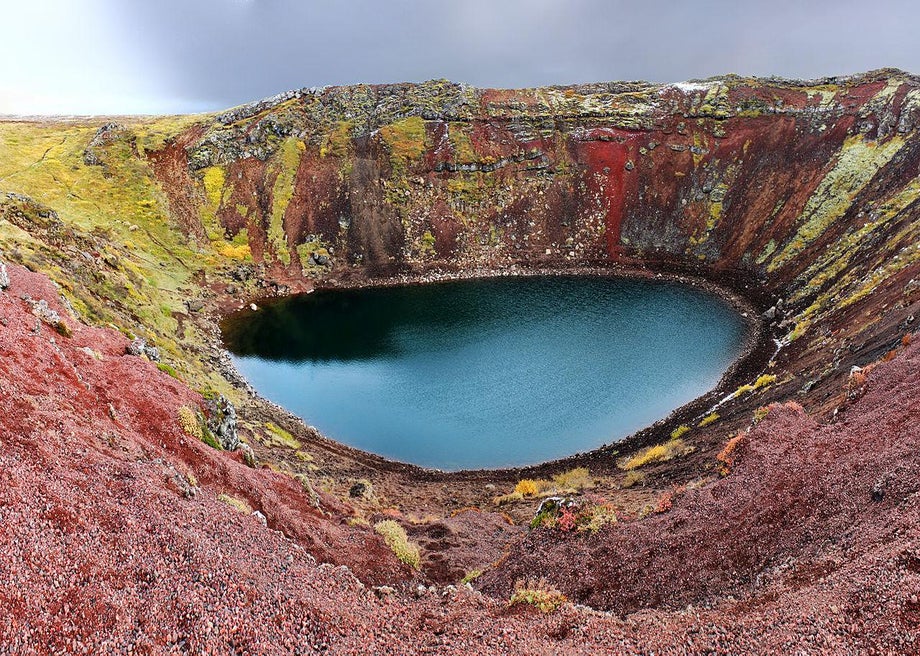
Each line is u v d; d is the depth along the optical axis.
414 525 34.16
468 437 51.34
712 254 103.94
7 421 17.33
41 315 29.31
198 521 18.53
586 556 23.59
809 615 14.30
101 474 17.84
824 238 91.69
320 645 14.75
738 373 59.53
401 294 97.25
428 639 17.11
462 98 130.50
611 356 67.50
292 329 81.00
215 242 103.44
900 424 23.70
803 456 25.06
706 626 15.67
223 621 13.80
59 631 11.25
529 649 15.88
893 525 17.31
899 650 12.27
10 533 12.85
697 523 23.25
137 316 60.66
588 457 46.88
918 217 66.69
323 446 49.31
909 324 36.53
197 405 31.30
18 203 68.31
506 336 75.44
